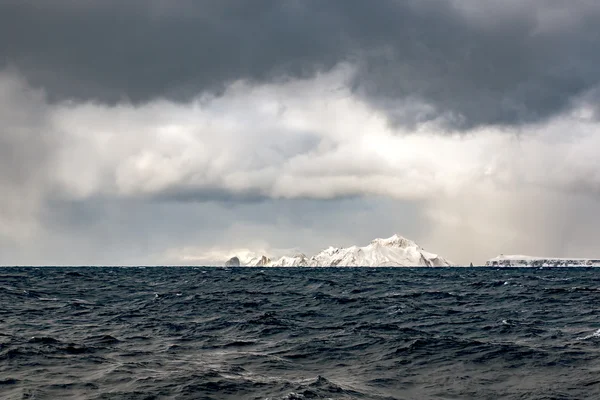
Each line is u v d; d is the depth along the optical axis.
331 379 32.50
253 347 41.94
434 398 29.36
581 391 29.72
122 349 40.44
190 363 35.91
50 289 96.94
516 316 57.72
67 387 29.41
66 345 40.28
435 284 115.81
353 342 43.09
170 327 51.16
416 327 51.12
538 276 172.75
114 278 141.50
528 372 33.72
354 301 72.56
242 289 98.25
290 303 71.44
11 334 45.84
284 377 32.62
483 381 32.19
